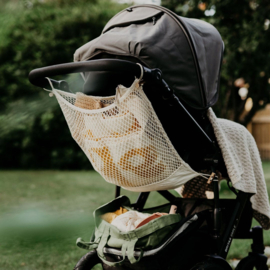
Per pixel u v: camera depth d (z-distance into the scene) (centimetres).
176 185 237
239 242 436
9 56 1291
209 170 267
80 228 496
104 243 234
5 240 447
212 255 231
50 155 1324
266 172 1135
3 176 1120
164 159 226
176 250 230
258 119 1877
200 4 618
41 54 1252
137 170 227
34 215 582
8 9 1356
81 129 246
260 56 619
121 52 233
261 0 588
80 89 312
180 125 233
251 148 267
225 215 260
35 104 1124
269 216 269
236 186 246
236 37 616
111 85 245
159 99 228
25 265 366
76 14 1275
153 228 222
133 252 219
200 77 239
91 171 1270
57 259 379
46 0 1426
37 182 984
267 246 416
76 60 268
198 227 238
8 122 765
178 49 235
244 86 867
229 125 266
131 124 219
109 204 260
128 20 256
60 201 705
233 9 585
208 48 255
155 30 236
